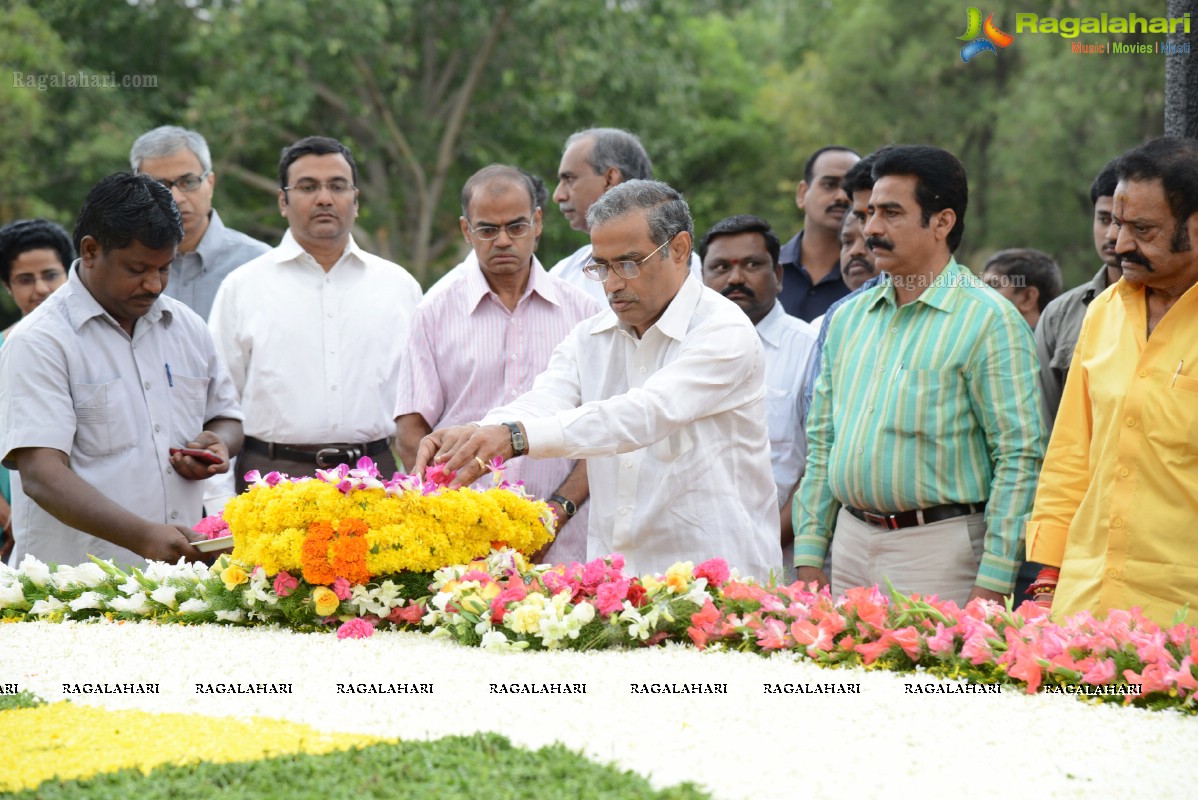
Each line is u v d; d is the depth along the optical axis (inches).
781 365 221.9
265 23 781.3
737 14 1380.4
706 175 1103.6
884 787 104.3
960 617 142.4
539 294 205.8
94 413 184.9
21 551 190.2
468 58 888.9
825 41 1129.4
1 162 731.4
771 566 172.2
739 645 146.4
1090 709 124.7
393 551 153.3
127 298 184.4
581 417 156.7
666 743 113.5
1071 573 155.0
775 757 110.3
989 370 169.6
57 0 810.8
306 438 228.8
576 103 848.9
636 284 161.9
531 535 163.8
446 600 150.4
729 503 168.2
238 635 153.5
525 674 133.8
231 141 805.2
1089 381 156.3
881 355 176.7
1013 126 898.1
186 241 256.4
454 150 898.7
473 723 119.3
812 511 186.4
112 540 174.1
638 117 861.8
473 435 155.4
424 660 139.6
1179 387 147.3
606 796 100.0
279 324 229.8
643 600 149.9
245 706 125.6
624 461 169.0
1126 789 105.2
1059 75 854.5
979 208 956.0
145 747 114.1
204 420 200.5
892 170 174.6
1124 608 149.0
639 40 872.9
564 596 147.8
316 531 153.3
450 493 156.4
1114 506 150.1
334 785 103.8
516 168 205.3
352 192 234.7
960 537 172.1
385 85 866.8
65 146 780.0
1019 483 167.2
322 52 792.9
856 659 138.6
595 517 173.3
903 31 996.6
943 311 173.0
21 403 178.9
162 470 190.4
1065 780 106.6
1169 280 150.3
